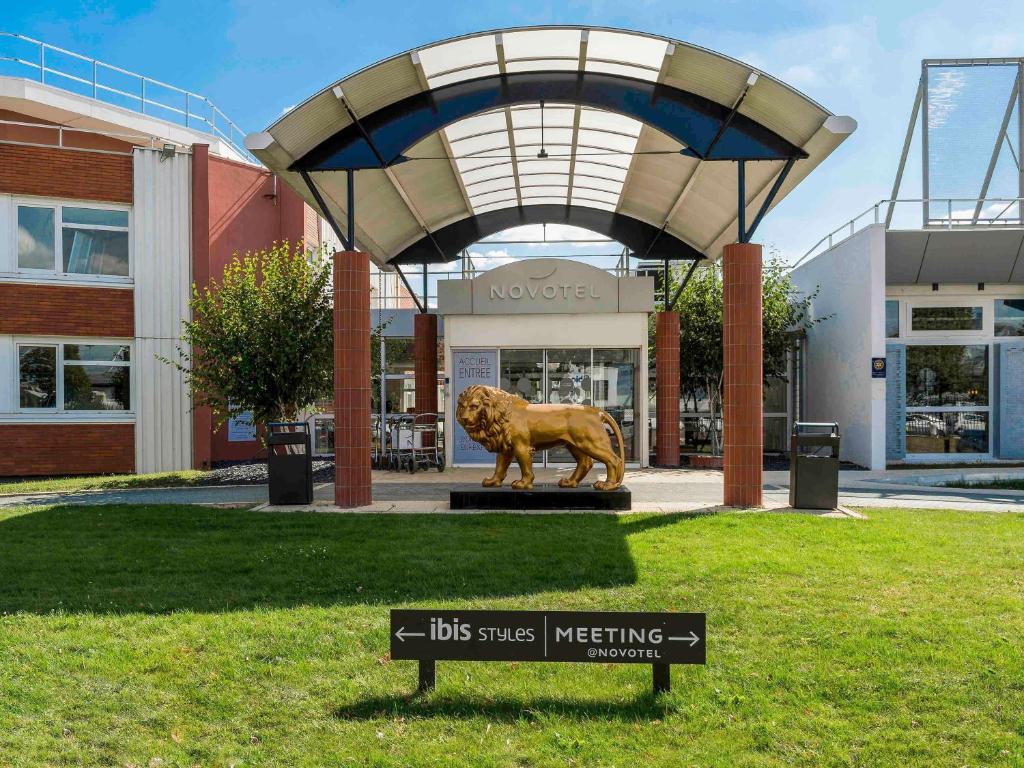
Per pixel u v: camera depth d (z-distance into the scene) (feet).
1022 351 61.46
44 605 18.90
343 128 35.32
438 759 11.45
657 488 42.80
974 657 15.16
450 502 34.42
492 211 57.31
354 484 35.50
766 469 55.88
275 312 47.57
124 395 57.77
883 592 19.83
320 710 13.21
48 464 54.95
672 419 59.26
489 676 14.73
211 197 64.75
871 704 13.21
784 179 36.17
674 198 49.75
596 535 27.45
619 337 55.52
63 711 13.09
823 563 22.85
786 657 15.34
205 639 16.31
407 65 33.17
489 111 37.14
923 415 61.82
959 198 59.41
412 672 14.85
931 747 11.75
